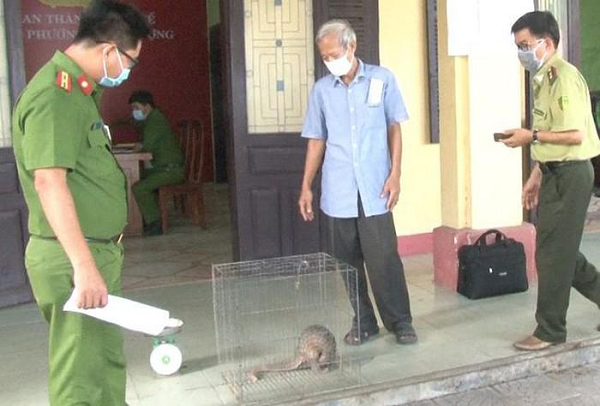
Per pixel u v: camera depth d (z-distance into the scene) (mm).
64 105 2082
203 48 10586
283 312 3723
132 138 10016
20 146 2156
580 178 3234
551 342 3420
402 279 3568
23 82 4414
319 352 3225
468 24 4320
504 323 3832
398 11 5211
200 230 7059
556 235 3297
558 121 3225
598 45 8469
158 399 3045
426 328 3793
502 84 4410
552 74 3264
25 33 9078
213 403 2998
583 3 8383
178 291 4754
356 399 3037
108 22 2145
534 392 3189
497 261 4230
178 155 7016
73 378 2242
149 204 6867
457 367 3260
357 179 3414
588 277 3510
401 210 5391
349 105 3398
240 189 4910
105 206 2262
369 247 3471
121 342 2445
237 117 4863
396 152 3477
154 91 10375
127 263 5672
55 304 2215
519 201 4539
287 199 4988
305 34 4980
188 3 10430
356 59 3436
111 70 2195
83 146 2195
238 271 3930
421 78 5328
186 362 3443
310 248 5051
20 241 4449
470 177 4430
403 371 3244
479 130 4398
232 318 3520
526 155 5207
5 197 4379
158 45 10344
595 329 3668
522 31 3285
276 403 2953
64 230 2039
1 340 3846
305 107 5023
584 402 3072
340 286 3723
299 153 4988
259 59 4918
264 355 3377
